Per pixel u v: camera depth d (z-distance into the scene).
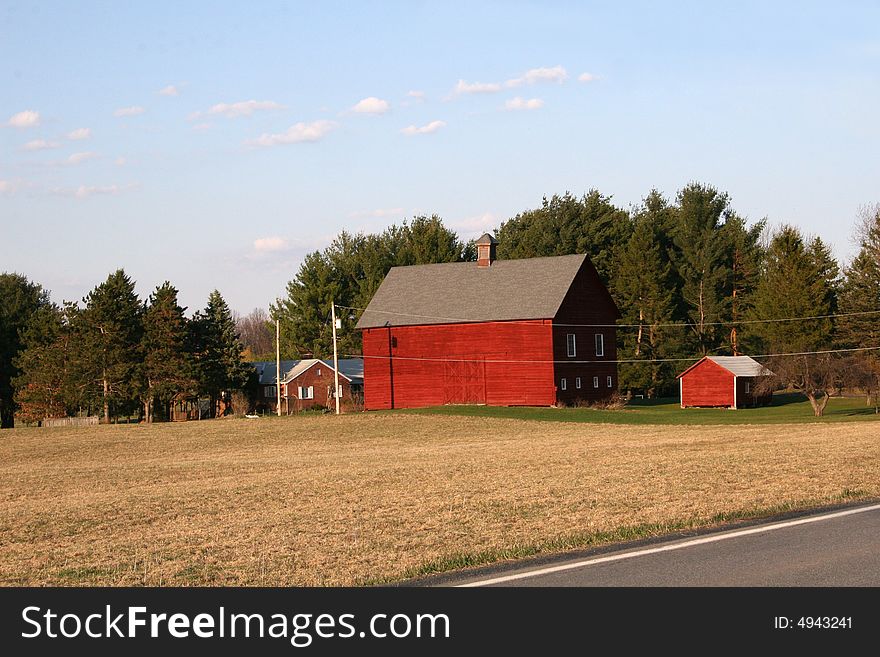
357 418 60.41
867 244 82.88
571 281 65.44
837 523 13.77
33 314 94.88
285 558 12.77
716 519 14.46
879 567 10.70
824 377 60.41
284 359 107.25
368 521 16.19
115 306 78.56
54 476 32.22
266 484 24.72
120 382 78.62
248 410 89.00
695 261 92.56
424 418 58.75
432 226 108.62
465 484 21.91
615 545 12.55
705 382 75.94
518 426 52.72
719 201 94.62
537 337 63.91
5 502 24.17
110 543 15.48
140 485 27.66
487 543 13.10
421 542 13.60
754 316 84.56
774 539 12.56
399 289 71.81
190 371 78.81
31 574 12.76
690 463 24.50
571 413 59.41
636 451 30.56
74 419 77.62
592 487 19.77
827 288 80.38
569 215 100.06
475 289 68.62
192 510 19.64
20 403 83.06
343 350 104.75
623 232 100.88
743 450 28.75
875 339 78.56
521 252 99.44
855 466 22.23
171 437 54.09
